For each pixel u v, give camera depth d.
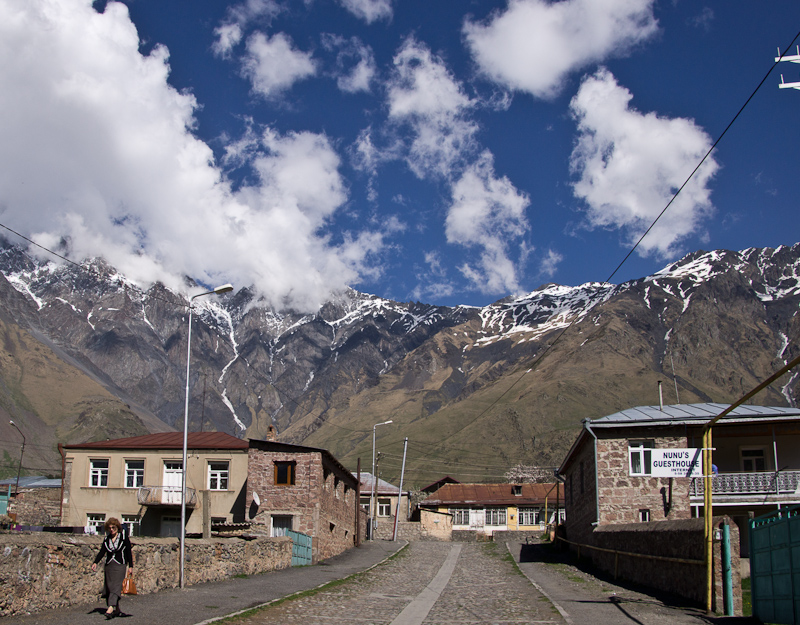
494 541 64.94
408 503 76.19
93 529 41.03
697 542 20.94
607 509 36.50
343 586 26.00
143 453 47.97
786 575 16.28
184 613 17.02
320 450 39.03
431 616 18.95
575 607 20.48
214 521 45.66
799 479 36.75
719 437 39.09
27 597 15.17
